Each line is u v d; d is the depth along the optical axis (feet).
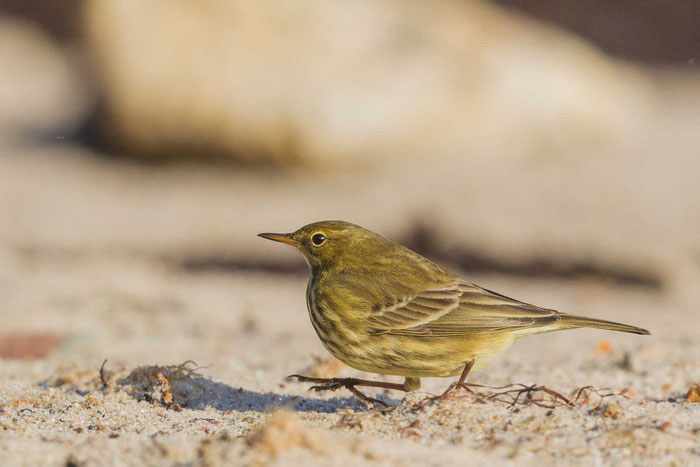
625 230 53.78
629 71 106.42
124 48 72.49
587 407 21.42
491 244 53.01
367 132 69.21
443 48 71.77
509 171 64.59
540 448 18.38
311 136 69.05
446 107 69.82
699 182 60.39
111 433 20.40
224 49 70.69
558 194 59.11
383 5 73.92
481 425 19.75
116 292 46.16
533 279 51.72
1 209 64.69
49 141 84.79
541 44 75.97
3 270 50.70
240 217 61.21
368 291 23.77
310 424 21.12
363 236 25.13
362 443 17.74
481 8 77.97
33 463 17.37
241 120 70.28
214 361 32.68
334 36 70.64
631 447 18.31
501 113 70.18
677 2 123.44
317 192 65.98
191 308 43.52
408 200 60.13
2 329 38.27
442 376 23.73
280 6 70.95
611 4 123.44
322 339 24.49
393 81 69.67
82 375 27.76
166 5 71.72
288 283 52.24
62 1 135.23
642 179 61.00
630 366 30.81
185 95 71.26
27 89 113.60
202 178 70.90
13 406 24.09
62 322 39.83
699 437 18.86
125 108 72.90
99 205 65.62
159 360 32.81
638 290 49.67
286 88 69.72
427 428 19.75
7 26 140.56
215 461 16.70
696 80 102.12
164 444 18.24
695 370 29.91
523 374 29.99
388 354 23.58
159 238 58.23
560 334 39.27
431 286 23.77
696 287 49.19
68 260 54.49
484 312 23.15
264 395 25.84
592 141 71.31
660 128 74.33
